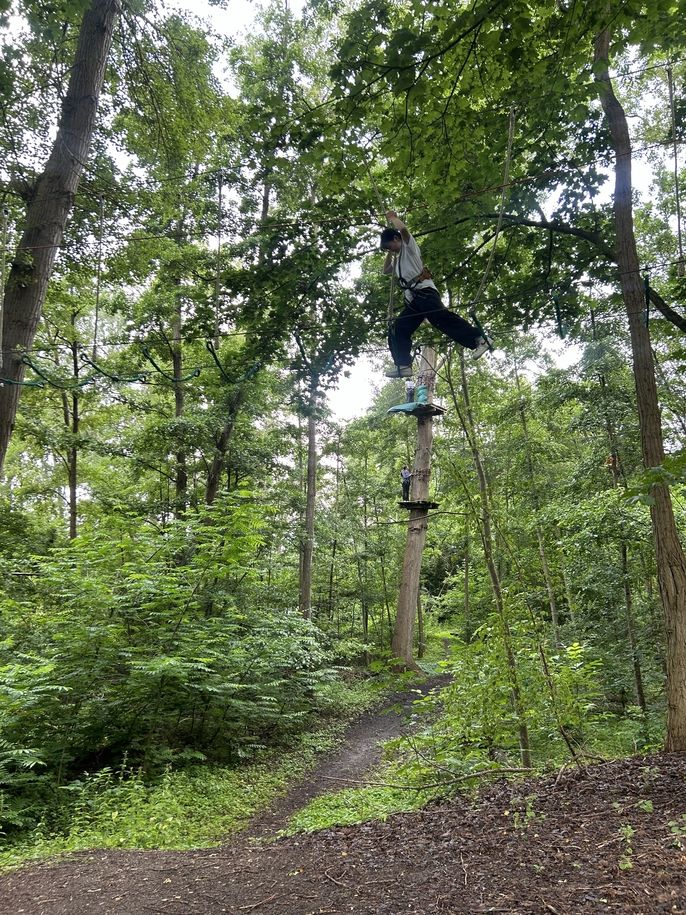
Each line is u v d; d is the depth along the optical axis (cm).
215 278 768
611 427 1077
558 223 769
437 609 2742
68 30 838
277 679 1133
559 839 376
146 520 1388
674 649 608
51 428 1644
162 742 939
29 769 786
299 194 896
